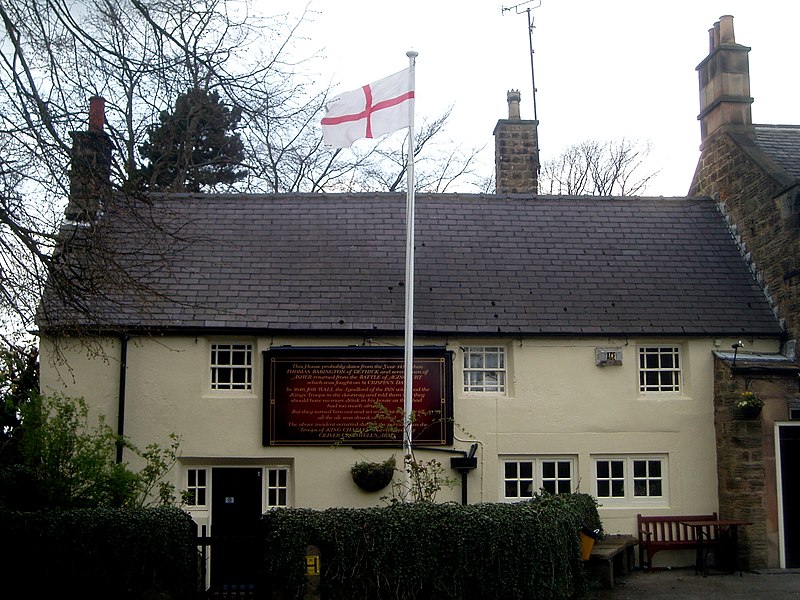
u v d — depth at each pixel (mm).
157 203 17547
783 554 14344
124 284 10938
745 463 14305
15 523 11094
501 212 17719
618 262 16500
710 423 15078
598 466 15023
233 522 14492
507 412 14789
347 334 14695
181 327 14414
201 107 15961
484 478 14609
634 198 18219
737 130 17797
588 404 14945
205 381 14656
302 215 17422
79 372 14422
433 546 11016
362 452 14406
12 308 10477
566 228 17344
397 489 14164
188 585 11164
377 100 13500
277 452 14414
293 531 10906
